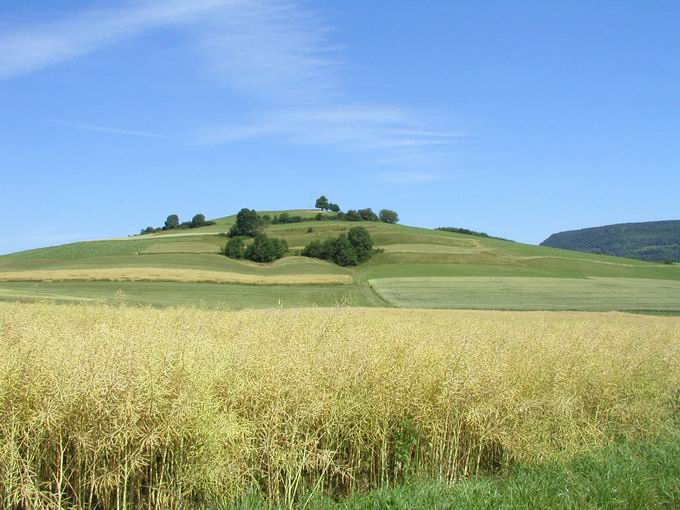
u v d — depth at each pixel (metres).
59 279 70.50
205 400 7.48
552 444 9.63
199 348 8.88
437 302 64.12
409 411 8.82
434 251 111.31
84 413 6.74
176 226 162.00
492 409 9.13
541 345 13.55
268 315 18.58
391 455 8.95
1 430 6.53
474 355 10.54
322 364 8.91
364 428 8.53
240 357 8.89
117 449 6.83
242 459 7.49
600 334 17.55
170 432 7.02
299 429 7.86
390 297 67.44
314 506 7.27
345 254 100.88
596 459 9.10
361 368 8.91
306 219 156.62
